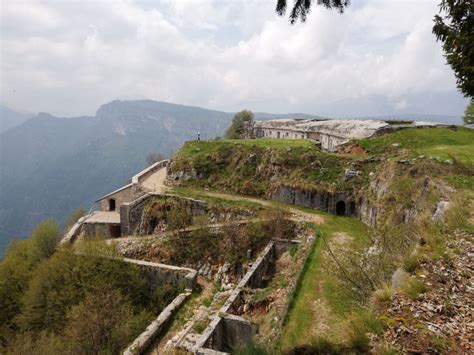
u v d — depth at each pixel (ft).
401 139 112.57
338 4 26.09
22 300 88.48
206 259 94.02
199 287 84.43
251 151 128.16
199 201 112.06
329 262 64.03
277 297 56.18
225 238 93.97
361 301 40.37
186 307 72.64
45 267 89.40
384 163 98.32
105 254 91.30
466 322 25.36
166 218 113.80
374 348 24.95
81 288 83.76
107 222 122.62
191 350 45.55
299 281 56.90
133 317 73.51
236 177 123.75
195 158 135.54
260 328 47.85
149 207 117.91
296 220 93.56
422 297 28.71
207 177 130.11
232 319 49.32
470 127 129.08
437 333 24.40
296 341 39.78
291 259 75.51
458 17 34.17
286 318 45.68
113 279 85.46
